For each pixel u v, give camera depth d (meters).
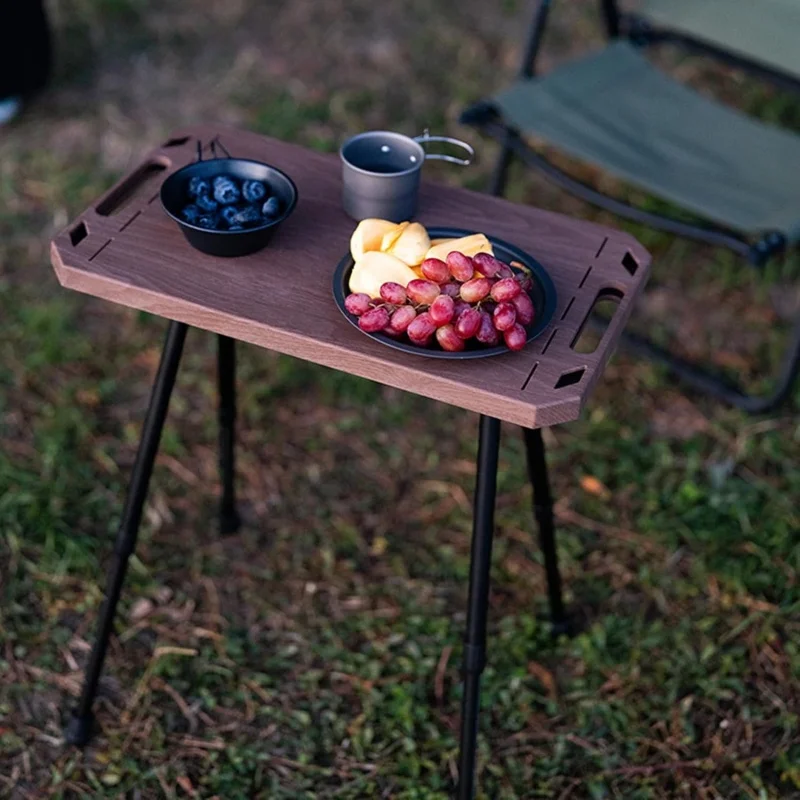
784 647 1.90
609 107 2.30
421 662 1.86
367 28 3.49
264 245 1.50
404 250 1.41
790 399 2.34
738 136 2.28
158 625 1.90
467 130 3.07
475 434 2.28
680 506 2.12
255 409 2.28
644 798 1.69
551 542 1.80
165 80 3.21
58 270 1.45
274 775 1.71
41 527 2.02
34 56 2.95
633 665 1.86
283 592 1.97
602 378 2.39
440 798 1.68
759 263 1.93
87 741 1.74
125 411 2.29
